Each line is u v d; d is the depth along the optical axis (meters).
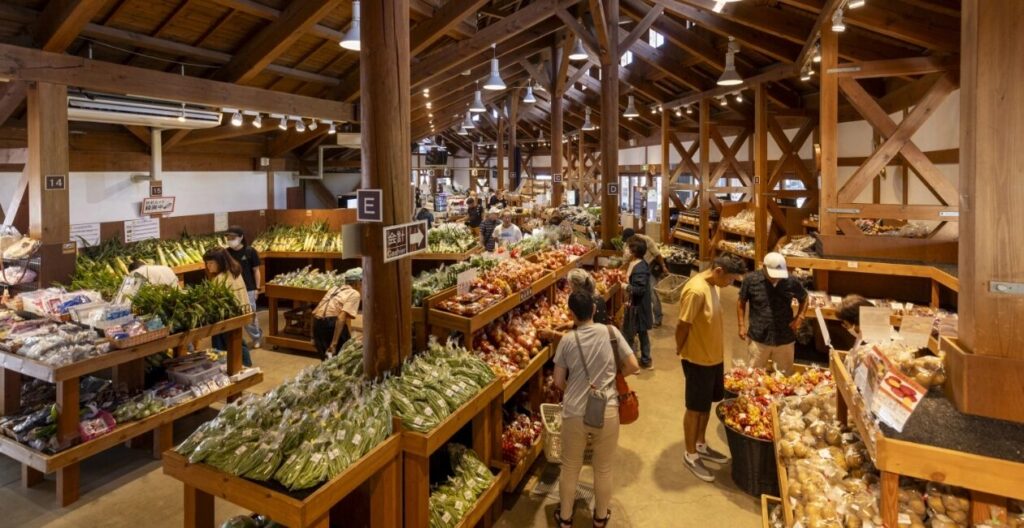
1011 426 1.72
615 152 7.60
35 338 3.47
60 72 4.60
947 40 4.66
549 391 4.23
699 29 9.04
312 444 2.14
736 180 13.93
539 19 7.71
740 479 3.42
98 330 3.61
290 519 1.91
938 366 1.93
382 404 2.43
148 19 5.40
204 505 2.21
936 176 4.74
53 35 4.46
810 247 5.58
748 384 3.77
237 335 4.42
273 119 8.77
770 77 8.29
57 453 3.19
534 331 4.10
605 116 7.57
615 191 7.64
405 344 2.79
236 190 9.79
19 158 5.58
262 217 10.01
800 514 2.21
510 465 3.29
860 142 8.04
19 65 4.30
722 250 10.52
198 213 8.91
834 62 4.95
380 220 2.61
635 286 5.61
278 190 10.91
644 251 5.70
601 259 7.03
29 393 3.88
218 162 9.33
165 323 3.90
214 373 4.21
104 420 3.46
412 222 2.79
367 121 2.59
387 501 2.33
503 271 4.24
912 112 4.78
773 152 11.09
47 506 3.24
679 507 3.25
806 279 5.47
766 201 8.79
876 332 2.29
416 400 2.55
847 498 2.13
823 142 4.98
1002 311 1.74
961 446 1.67
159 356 4.32
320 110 7.86
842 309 3.08
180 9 5.40
